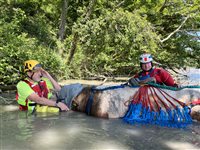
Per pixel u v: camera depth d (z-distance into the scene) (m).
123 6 15.41
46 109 5.04
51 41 12.71
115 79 14.36
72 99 5.28
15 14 10.47
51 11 16.19
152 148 3.17
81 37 13.02
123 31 12.55
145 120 4.45
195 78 15.64
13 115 4.69
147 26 12.58
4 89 8.28
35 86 5.16
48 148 3.09
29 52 8.88
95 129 3.89
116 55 15.03
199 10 15.85
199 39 16.88
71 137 3.50
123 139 3.47
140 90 4.74
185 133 3.76
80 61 14.10
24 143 3.24
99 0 14.20
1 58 8.38
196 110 4.49
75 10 16.22
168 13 16.42
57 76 11.19
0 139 3.37
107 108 4.67
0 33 8.75
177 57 16.59
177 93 4.73
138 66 15.07
